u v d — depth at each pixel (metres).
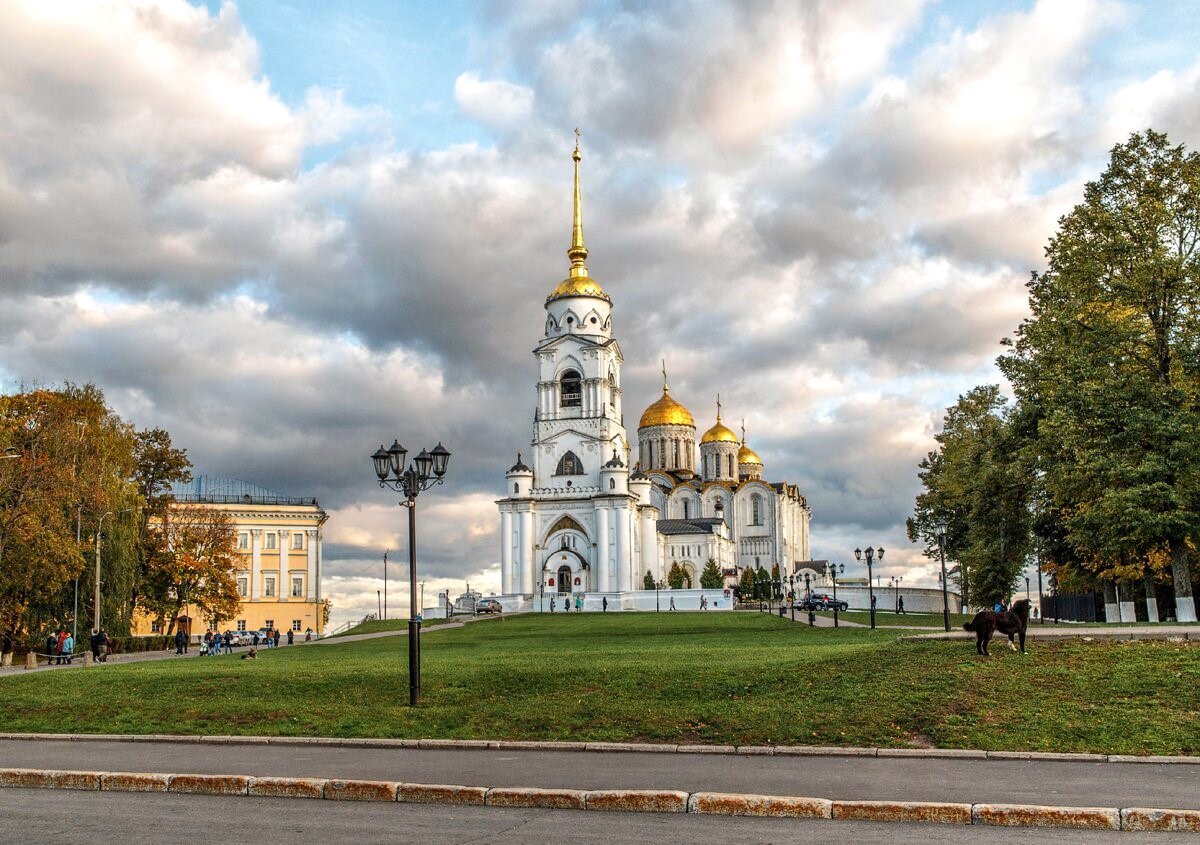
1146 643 34.66
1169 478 50.62
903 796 20.39
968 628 35.69
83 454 76.56
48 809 20.66
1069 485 54.25
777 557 197.12
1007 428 68.56
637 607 140.12
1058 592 91.25
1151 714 27.02
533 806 20.61
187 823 19.30
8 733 30.75
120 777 22.84
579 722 29.03
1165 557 59.53
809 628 79.19
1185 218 55.53
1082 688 29.50
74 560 70.88
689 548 180.25
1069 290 58.47
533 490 156.38
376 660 48.47
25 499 69.06
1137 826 18.55
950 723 27.22
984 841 17.69
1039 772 22.95
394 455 35.53
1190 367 52.25
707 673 34.84
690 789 21.20
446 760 25.16
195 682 38.44
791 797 19.94
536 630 88.88
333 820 19.47
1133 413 50.34
